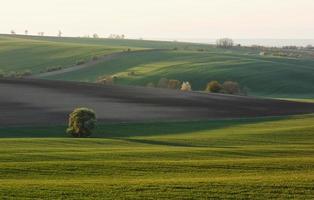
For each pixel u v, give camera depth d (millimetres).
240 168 68438
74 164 68438
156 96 169375
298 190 55031
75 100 154375
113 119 130625
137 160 75312
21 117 128125
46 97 157125
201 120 135000
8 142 94250
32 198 50312
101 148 89438
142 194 52688
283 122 135625
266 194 53406
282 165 70750
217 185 56500
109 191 53406
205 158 79812
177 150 86562
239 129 123500
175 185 56188
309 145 101812
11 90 167125
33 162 69500
